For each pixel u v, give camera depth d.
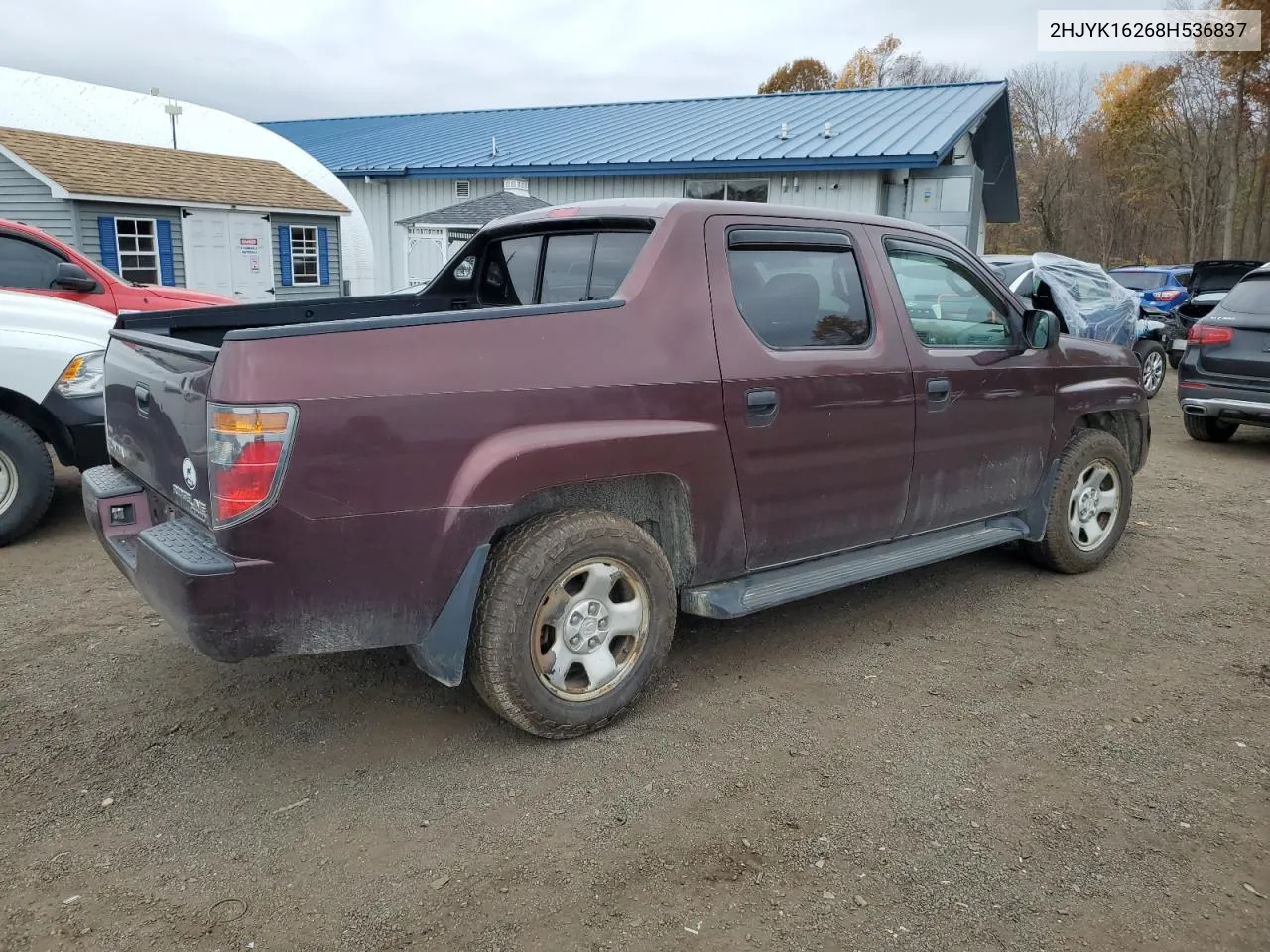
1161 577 5.32
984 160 22.89
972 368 4.39
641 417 3.27
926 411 4.18
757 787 3.06
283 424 2.66
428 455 2.87
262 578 2.72
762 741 3.37
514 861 2.67
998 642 4.34
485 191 21.73
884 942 2.37
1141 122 41.59
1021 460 4.75
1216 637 4.45
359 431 2.76
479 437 2.96
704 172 18.92
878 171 17.73
